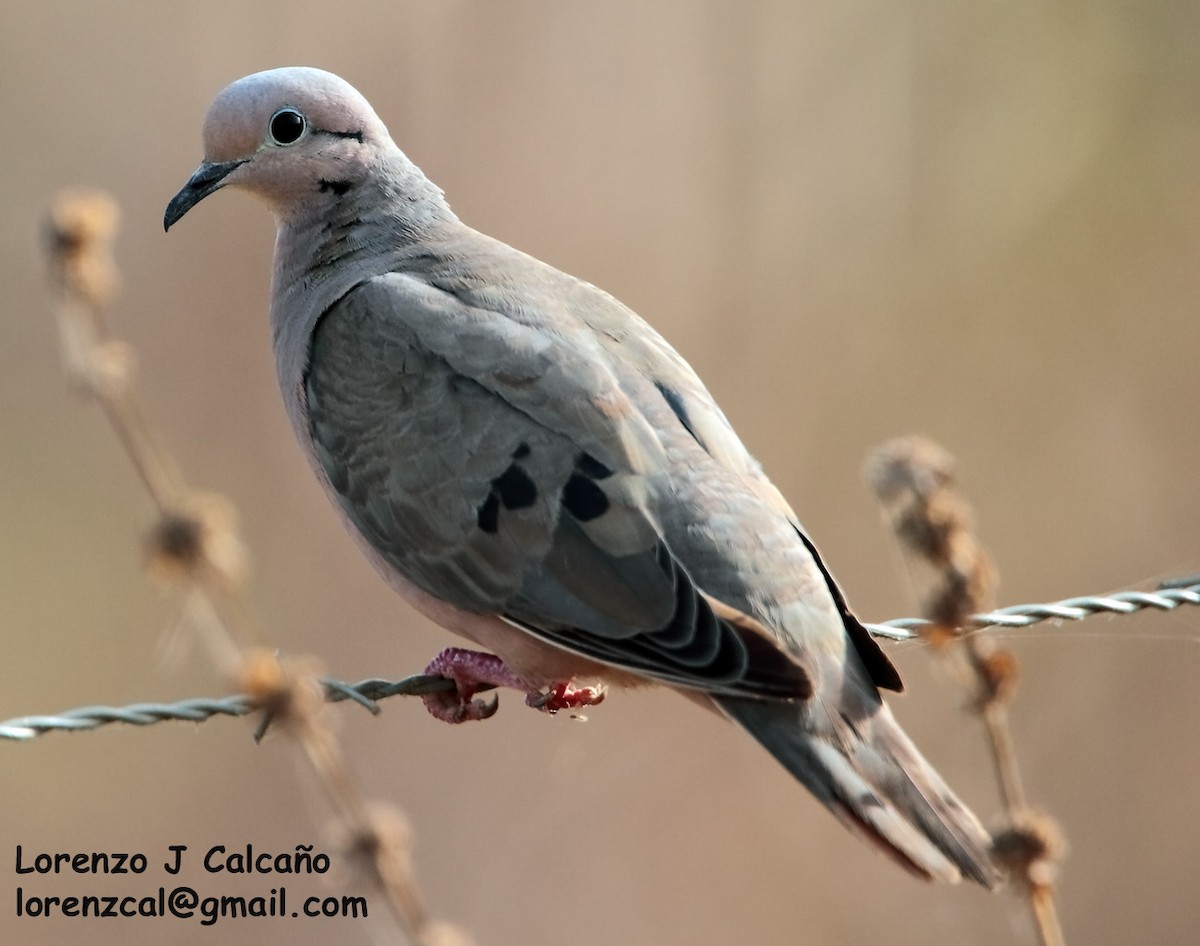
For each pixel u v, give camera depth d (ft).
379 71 55.01
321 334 30.78
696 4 57.36
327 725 28.27
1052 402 57.77
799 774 25.43
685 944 47.39
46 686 51.62
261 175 32.71
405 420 29.04
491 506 28.02
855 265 58.23
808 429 56.13
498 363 28.66
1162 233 59.52
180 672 50.11
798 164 57.98
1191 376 58.23
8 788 49.80
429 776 48.73
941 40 59.88
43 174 55.31
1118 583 55.72
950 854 25.04
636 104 56.54
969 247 59.11
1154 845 47.73
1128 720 48.19
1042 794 48.01
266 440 52.75
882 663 27.53
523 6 55.88
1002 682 29.12
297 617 51.16
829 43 58.34
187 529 28.45
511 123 55.52
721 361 56.24
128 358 30.40
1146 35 60.29
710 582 26.94
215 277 53.78
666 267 56.13
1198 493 56.65
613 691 49.01
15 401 54.60
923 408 57.11
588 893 47.70
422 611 30.14
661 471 27.61
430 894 47.83
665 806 48.29
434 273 30.68
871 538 54.60
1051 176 59.88
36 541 53.31
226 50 55.21
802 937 46.98
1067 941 47.50
